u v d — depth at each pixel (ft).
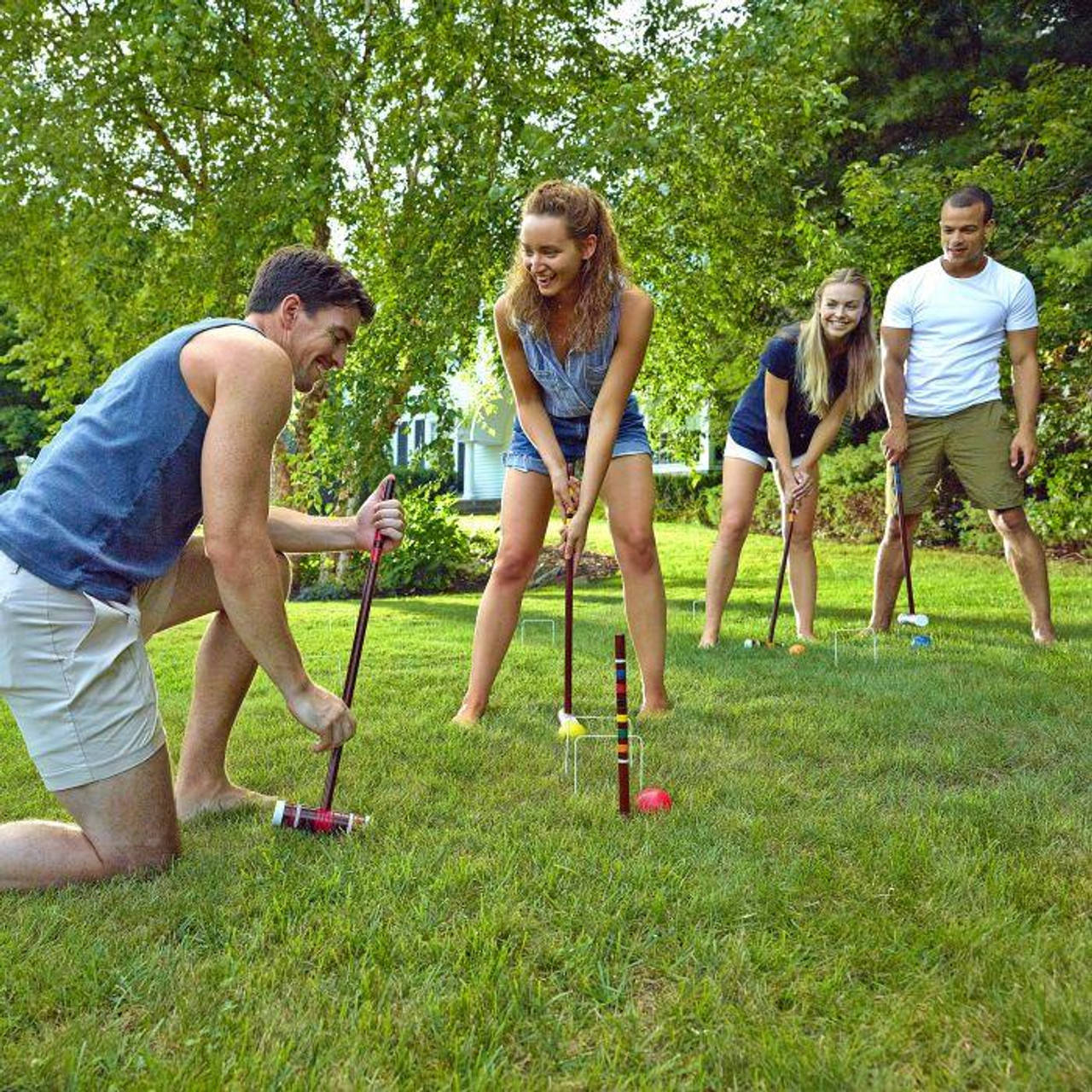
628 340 10.41
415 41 25.36
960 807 7.71
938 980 5.13
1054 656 13.93
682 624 18.61
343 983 5.18
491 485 66.64
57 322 35.58
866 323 14.93
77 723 6.34
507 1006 4.96
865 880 6.35
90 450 6.59
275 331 7.25
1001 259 26.66
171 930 5.86
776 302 28.14
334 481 30.01
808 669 13.52
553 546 35.14
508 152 24.40
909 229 26.25
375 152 27.91
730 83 25.00
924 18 37.09
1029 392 15.25
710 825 7.47
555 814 7.79
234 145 27.76
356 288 7.37
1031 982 4.94
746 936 5.67
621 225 24.97
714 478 46.96
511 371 10.94
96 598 6.41
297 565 32.22
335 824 7.29
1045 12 36.68
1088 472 25.26
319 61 25.66
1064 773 8.65
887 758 9.16
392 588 31.30
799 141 28.30
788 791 8.33
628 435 11.35
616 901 6.08
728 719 10.92
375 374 25.08
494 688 12.86
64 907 6.14
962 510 32.50
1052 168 26.05
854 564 29.35
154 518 6.69
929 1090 4.23
